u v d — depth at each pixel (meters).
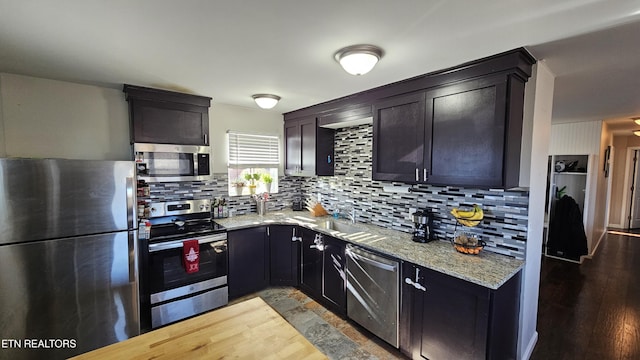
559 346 2.30
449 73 2.04
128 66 2.06
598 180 4.59
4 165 1.74
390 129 2.49
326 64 2.00
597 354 2.21
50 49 1.76
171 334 1.19
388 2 1.24
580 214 4.29
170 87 2.61
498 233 2.10
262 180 3.78
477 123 1.90
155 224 2.94
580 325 2.59
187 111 2.85
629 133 5.85
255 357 1.05
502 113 1.78
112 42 1.66
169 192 3.04
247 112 3.58
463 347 1.75
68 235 1.94
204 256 2.78
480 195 2.19
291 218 3.45
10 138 2.27
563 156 4.57
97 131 2.62
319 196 3.83
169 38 1.61
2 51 1.79
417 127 2.26
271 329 1.22
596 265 4.14
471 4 1.24
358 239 2.52
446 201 2.42
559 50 1.73
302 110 3.54
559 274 3.80
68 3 1.24
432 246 2.29
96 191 2.02
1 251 1.75
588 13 1.30
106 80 2.41
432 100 2.15
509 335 1.85
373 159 2.65
